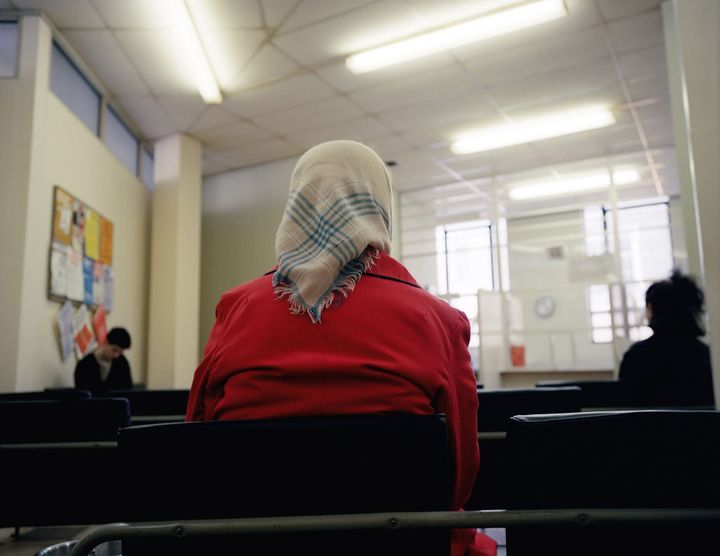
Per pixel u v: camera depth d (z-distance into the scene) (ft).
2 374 13.35
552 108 21.35
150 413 7.86
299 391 2.42
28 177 14.11
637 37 16.79
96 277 17.93
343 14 15.26
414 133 23.20
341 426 2.20
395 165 26.71
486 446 4.58
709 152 6.24
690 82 6.42
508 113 21.67
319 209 2.73
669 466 2.05
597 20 15.92
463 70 18.39
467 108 21.15
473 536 2.83
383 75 18.53
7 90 14.39
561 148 25.09
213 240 27.17
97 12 14.90
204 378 2.74
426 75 18.65
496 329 25.75
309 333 2.51
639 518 1.99
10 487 5.35
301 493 2.17
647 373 7.07
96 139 18.20
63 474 5.38
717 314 6.05
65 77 16.57
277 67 17.85
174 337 21.27
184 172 22.48
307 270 2.56
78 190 16.89
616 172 28.07
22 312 13.69
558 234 33.81
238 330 2.64
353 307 2.56
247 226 26.45
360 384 2.41
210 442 2.19
